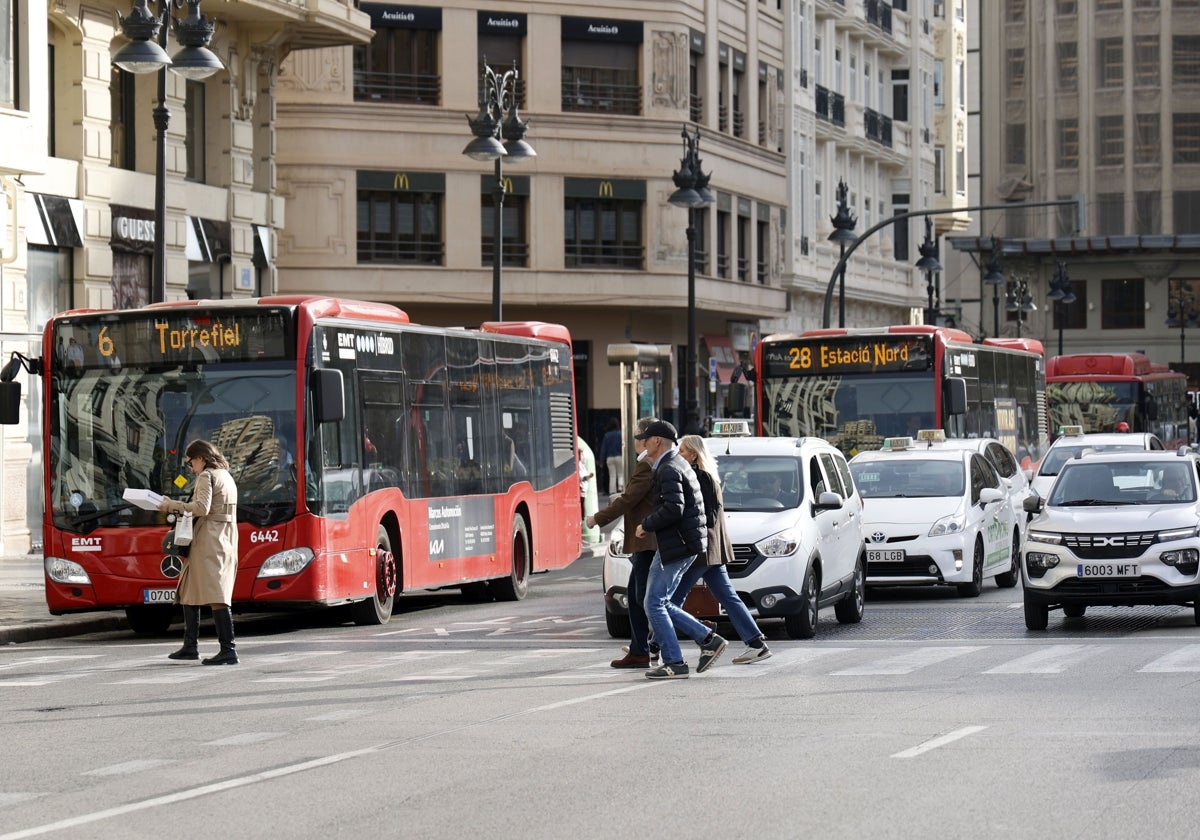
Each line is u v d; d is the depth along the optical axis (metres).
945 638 26.31
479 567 33.97
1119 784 13.67
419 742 16.53
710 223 76.88
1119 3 136.38
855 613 28.88
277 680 22.27
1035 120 138.88
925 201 109.94
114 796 14.01
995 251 92.50
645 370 57.91
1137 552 26.61
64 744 17.05
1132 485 28.31
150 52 34.28
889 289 103.88
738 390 44.19
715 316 81.38
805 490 27.22
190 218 51.53
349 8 55.81
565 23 71.25
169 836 12.28
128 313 28.42
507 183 60.97
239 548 27.69
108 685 22.20
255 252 54.75
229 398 28.08
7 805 13.71
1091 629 27.38
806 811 12.73
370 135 67.69
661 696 19.84
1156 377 75.88
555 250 70.75
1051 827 12.06
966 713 17.84
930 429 39.78
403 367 31.20
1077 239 134.00
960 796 13.23
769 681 21.14
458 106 69.19
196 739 17.16
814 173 90.94
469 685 21.20
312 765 15.27
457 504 33.12
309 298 28.56
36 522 45.03
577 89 71.81
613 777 14.34
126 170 48.66
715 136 77.25
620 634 26.98
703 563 22.52
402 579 31.00
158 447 28.17
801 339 43.84
